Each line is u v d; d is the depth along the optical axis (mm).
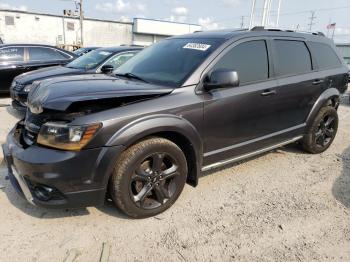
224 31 3906
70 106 2521
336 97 4926
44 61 8453
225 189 3650
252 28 3988
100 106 2666
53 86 2955
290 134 4266
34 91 3068
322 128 4828
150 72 3512
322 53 4758
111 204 3199
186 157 3270
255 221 3049
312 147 4742
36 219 2947
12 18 39156
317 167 4387
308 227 2986
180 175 3125
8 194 3342
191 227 2924
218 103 3252
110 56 7051
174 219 3033
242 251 2637
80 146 2508
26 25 40219
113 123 2607
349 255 2635
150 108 2809
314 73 4477
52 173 2496
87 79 3312
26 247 2580
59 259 2471
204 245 2691
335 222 3084
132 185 2906
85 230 2824
